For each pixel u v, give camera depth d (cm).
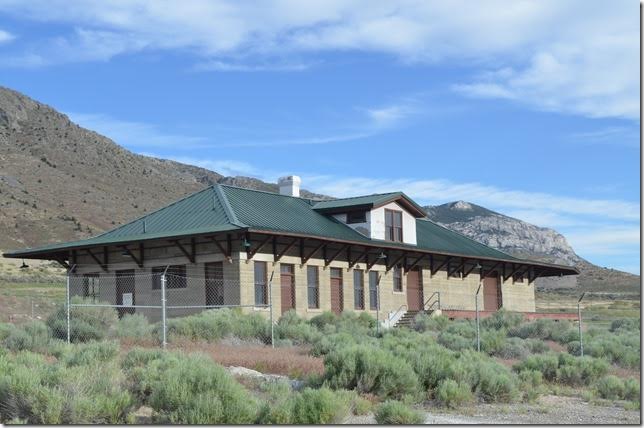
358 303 4262
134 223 4119
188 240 3741
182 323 2730
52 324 2661
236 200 4084
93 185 15050
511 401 1712
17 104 18562
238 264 3569
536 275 5850
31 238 10594
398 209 4572
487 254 5203
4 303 4578
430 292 4775
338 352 1666
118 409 1194
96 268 4084
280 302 3759
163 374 1308
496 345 2814
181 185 18062
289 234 3603
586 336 3469
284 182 4766
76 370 1283
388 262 4456
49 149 16488
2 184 12912
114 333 2692
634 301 9281
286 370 1959
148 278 3884
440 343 2911
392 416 1286
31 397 1156
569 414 1567
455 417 1458
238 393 1220
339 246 4100
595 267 14725
